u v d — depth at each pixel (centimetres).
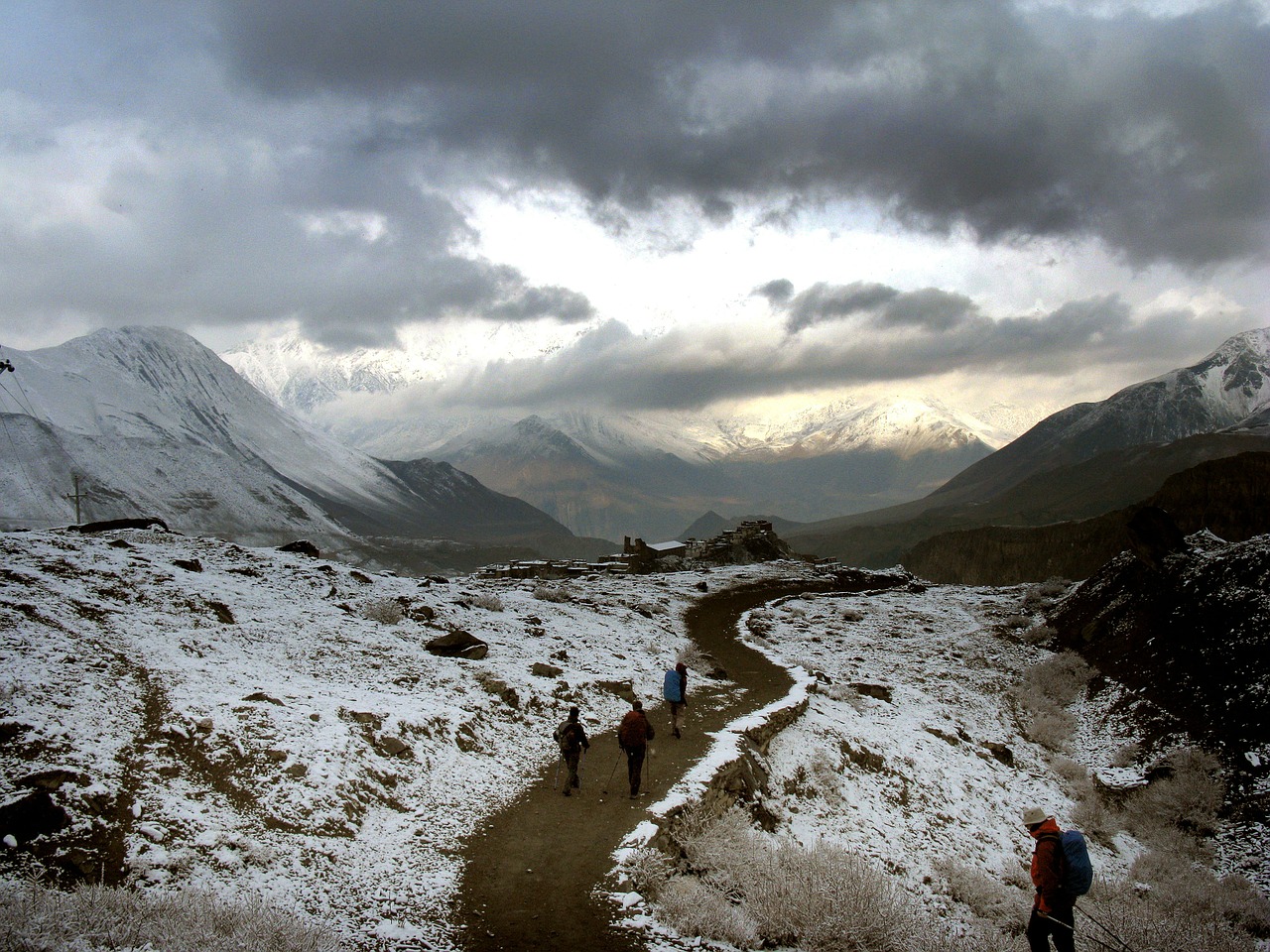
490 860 1515
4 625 1919
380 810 1608
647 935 1306
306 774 1598
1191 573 3944
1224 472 10994
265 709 1781
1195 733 3002
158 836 1330
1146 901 2091
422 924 1284
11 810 1246
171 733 1612
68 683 1709
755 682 3169
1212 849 2455
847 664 3853
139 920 1099
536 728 2241
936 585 7644
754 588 6284
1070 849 1287
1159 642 3691
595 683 2703
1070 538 13762
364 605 3114
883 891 1599
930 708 3325
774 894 1503
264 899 1260
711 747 2183
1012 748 3153
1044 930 1271
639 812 1720
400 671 2367
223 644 2277
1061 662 4056
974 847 2334
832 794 2277
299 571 3447
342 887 1352
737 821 1806
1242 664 3122
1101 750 3203
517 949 1241
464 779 1825
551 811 1738
